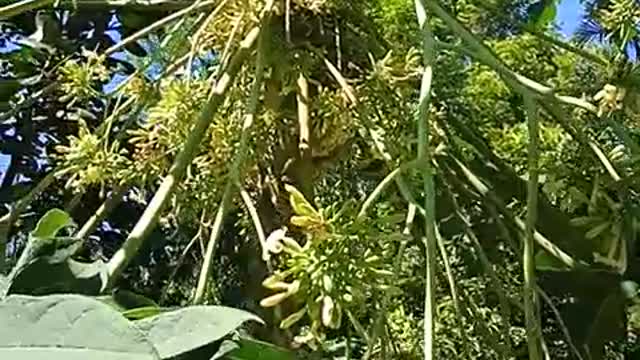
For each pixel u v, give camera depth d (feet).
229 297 6.23
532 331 3.91
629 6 5.50
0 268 4.60
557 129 5.65
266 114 5.28
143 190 5.53
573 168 5.34
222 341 2.91
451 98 6.13
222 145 5.21
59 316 2.61
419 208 4.17
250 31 5.24
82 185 5.22
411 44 5.79
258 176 5.47
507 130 6.92
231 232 6.23
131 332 2.59
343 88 5.14
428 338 3.49
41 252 3.57
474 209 5.63
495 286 4.94
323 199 5.79
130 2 6.03
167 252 6.89
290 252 3.85
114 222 7.16
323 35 5.50
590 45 6.63
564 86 6.01
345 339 4.78
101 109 7.28
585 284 5.22
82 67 5.56
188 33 5.55
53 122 7.41
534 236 4.61
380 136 5.02
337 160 5.54
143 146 5.15
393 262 4.15
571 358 5.32
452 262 5.74
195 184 5.32
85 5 5.98
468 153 5.75
